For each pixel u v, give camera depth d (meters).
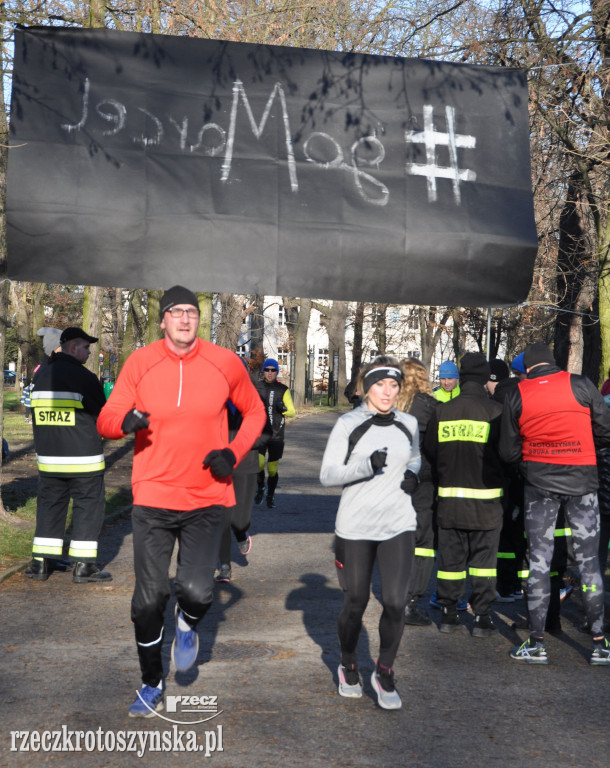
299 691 5.15
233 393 4.87
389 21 14.53
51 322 60.56
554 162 16.14
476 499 6.41
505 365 8.27
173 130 7.42
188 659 4.76
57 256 7.13
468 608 7.40
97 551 8.84
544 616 5.88
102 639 6.11
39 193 7.12
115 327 43.47
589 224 17.36
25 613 6.82
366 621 6.84
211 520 4.76
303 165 7.56
